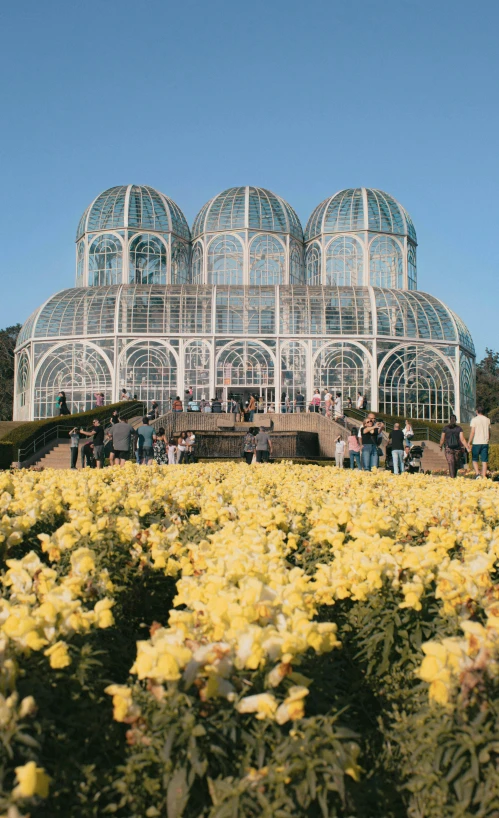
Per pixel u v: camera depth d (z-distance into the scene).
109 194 68.75
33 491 9.80
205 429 45.72
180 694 3.84
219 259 68.12
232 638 4.17
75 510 8.61
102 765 4.14
